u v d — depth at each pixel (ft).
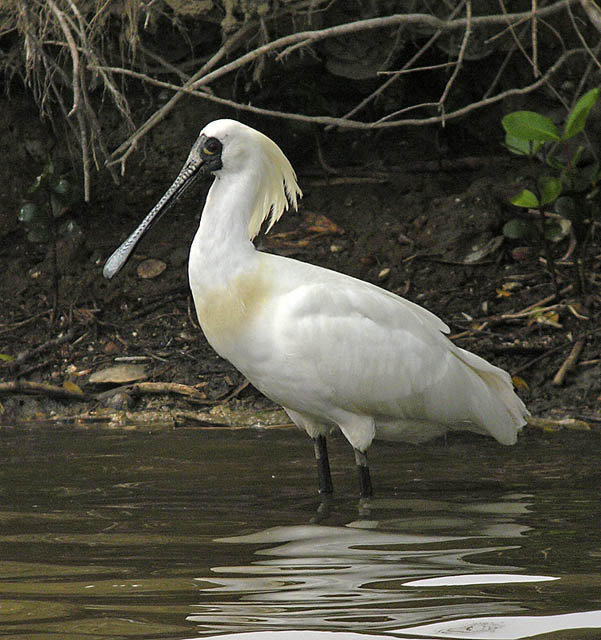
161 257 51.42
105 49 49.57
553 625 17.54
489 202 51.98
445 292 48.70
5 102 52.08
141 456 34.37
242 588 19.97
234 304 29.50
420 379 30.73
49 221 50.26
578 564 21.57
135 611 18.45
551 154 50.67
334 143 56.44
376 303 30.53
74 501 28.17
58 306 48.80
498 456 34.24
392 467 33.06
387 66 49.67
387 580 20.45
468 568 21.31
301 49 47.37
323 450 30.66
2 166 52.21
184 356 45.50
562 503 27.71
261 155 30.81
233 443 36.65
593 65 50.65
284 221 52.80
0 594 19.57
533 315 46.37
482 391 32.07
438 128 55.67
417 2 48.91
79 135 49.11
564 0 37.11
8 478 31.07
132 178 52.39
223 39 48.24
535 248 50.85
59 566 21.67
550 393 41.98
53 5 38.04
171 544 23.59
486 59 52.85
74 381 44.37
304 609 18.54
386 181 54.85
